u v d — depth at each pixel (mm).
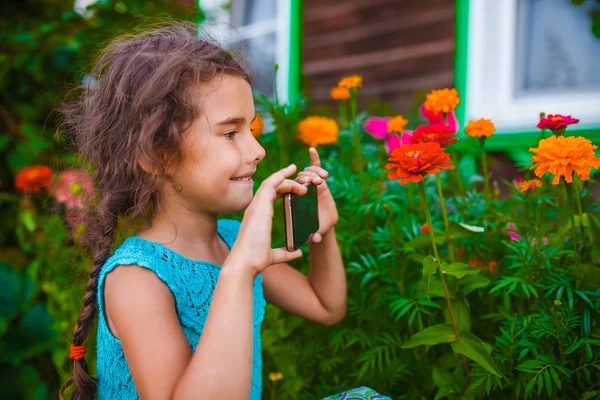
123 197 980
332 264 1175
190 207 954
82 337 1018
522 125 2256
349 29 2889
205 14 2922
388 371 1233
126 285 864
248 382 786
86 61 2221
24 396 1767
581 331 1001
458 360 1137
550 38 2338
